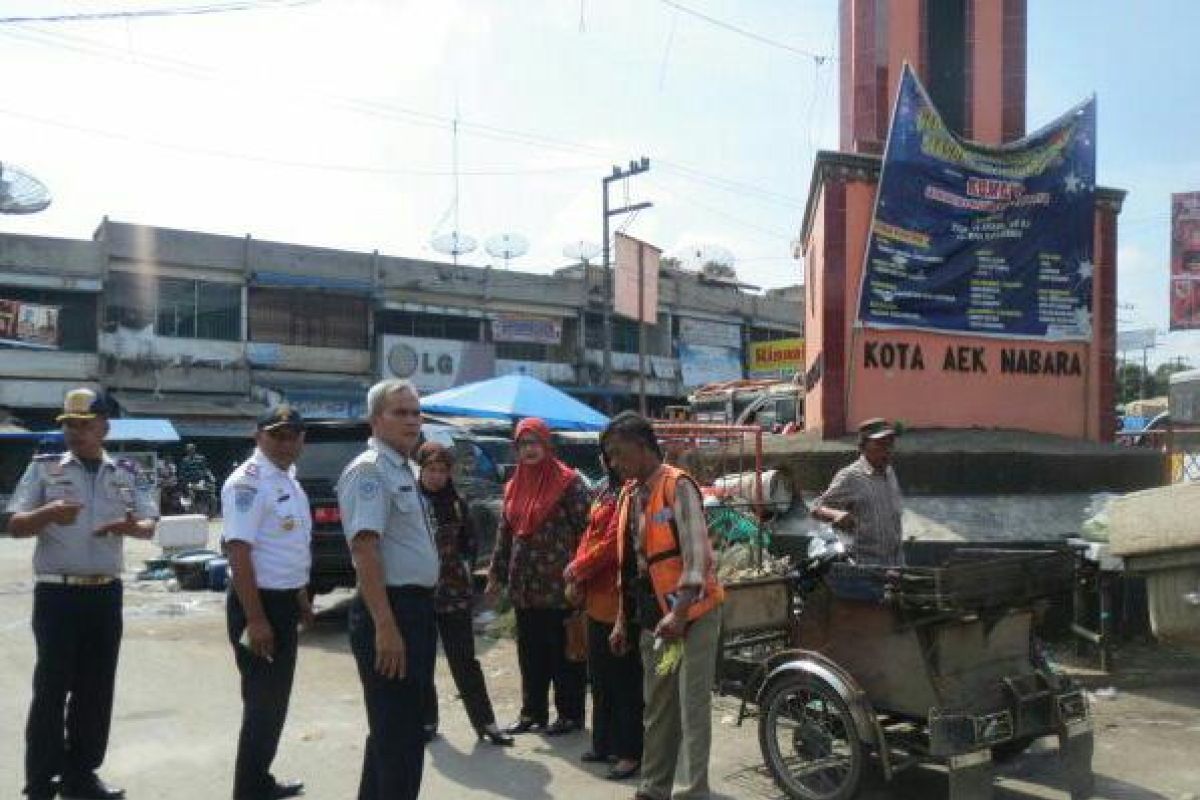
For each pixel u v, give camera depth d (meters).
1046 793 5.05
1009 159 9.91
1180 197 21.06
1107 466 9.30
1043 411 10.15
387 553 3.96
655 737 4.78
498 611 9.43
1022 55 10.33
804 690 4.88
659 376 42.12
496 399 12.41
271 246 33.41
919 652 4.70
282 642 4.77
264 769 4.74
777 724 5.07
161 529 13.55
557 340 39.47
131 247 31.00
